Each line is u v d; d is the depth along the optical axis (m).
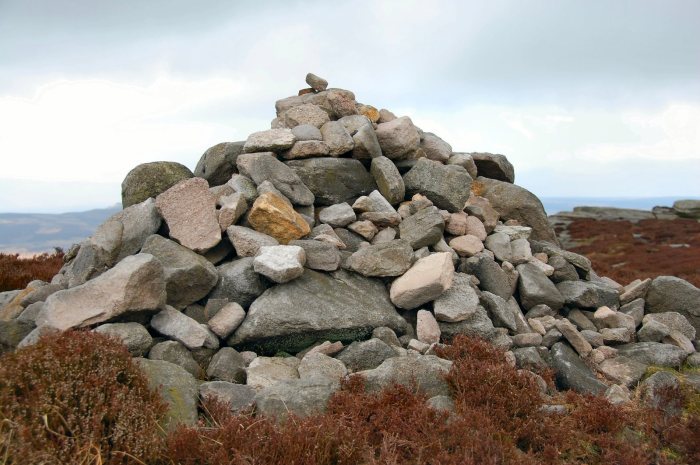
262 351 8.09
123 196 10.88
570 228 56.06
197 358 7.51
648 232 50.25
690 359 9.21
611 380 8.53
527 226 12.83
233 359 7.47
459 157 13.44
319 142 10.97
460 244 10.58
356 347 7.85
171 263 8.32
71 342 5.59
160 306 7.51
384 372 6.93
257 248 8.90
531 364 8.38
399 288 8.75
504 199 13.09
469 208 11.78
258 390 6.78
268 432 5.54
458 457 5.22
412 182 11.55
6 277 14.78
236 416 5.84
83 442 4.86
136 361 6.24
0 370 5.14
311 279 8.65
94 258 9.42
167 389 6.12
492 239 11.20
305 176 10.76
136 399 5.47
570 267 11.24
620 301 11.01
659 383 7.97
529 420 6.13
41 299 9.26
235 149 11.36
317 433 5.38
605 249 44.56
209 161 11.51
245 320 8.02
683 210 61.22
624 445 6.13
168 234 9.49
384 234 10.26
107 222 9.71
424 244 9.95
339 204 10.59
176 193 9.44
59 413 4.93
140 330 7.07
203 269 8.30
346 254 9.52
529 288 10.04
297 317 7.96
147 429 5.17
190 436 5.21
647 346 9.34
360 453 5.38
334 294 8.55
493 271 10.06
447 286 8.72
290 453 5.16
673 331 10.02
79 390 5.17
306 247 8.95
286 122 12.17
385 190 10.98
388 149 12.17
